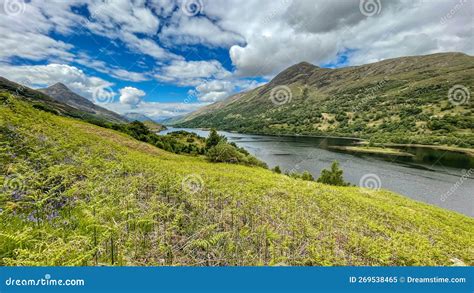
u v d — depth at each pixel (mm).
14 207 7457
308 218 13547
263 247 8531
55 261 5586
